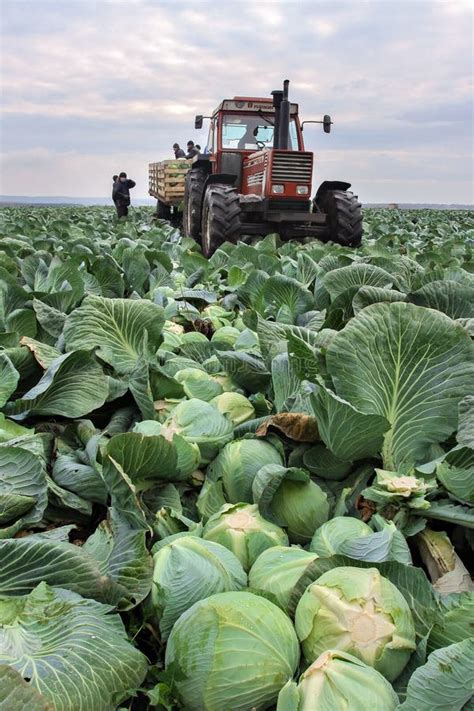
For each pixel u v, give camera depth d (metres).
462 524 2.93
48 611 2.39
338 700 2.10
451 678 2.01
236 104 18.17
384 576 2.58
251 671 2.26
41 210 42.38
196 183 18.22
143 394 3.97
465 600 2.37
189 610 2.43
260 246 13.16
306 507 3.14
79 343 4.48
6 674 1.85
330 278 5.95
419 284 6.54
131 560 2.75
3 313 5.41
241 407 4.18
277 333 4.81
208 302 7.67
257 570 2.78
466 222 30.61
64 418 4.08
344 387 3.35
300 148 18.08
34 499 3.02
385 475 3.17
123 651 2.30
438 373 3.35
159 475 3.38
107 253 10.55
